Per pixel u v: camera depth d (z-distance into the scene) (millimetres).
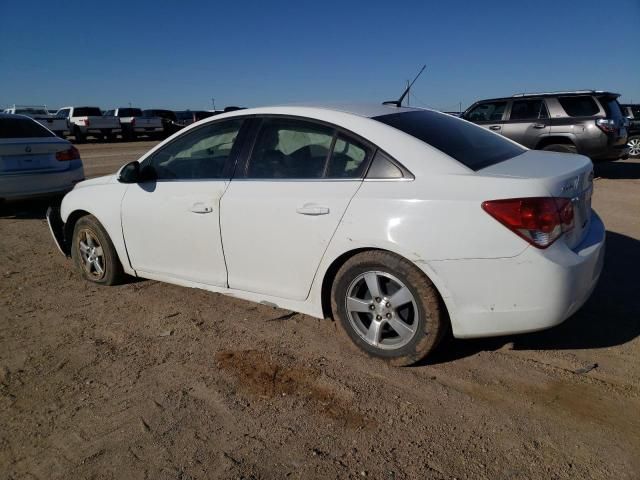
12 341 3783
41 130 8258
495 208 2785
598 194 8938
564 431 2588
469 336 2973
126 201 4328
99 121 29516
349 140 3314
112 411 2885
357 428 2672
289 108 3650
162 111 36094
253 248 3598
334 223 3193
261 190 3541
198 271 4008
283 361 3363
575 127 10586
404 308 3156
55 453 2568
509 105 11500
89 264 4867
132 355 3514
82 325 4020
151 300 4461
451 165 3035
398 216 2984
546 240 2779
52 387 3152
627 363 3180
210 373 3246
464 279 2869
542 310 2801
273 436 2633
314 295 3430
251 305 4285
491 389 2965
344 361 3326
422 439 2570
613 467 2338
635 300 4094
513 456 2430
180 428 2717
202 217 3818
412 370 3189
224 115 3930
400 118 3500
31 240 6742
